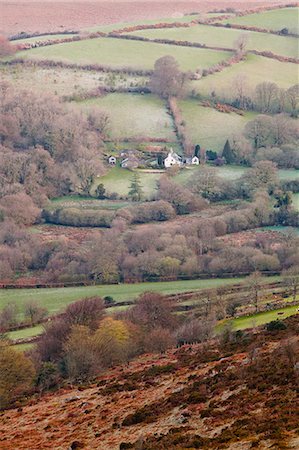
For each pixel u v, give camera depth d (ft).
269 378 646.33
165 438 568.41
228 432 537.24
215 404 626.64
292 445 476.13
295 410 544.21
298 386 598.75
